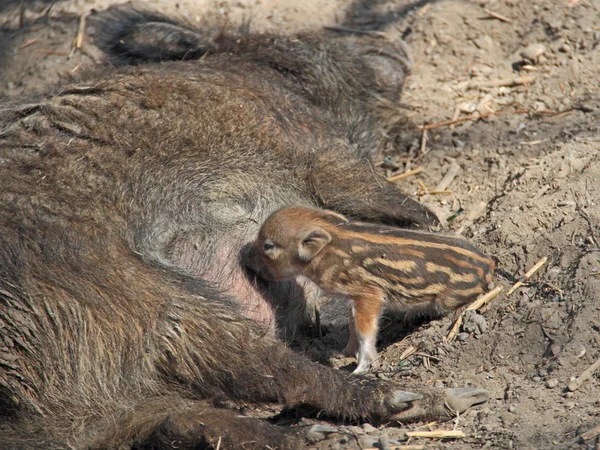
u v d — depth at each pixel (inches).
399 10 1225.4
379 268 681.0
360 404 623.8
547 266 711.7
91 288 625.6
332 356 735.7
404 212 821.2
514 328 660.1
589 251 684.7
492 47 1122.7
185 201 732.7
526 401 590.2
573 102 1007.6
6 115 746.2
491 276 716.7
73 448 592.7
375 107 992.9
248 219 762.2
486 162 940.0
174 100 775.1
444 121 1031.6
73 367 618.5
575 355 610.2
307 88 927.7
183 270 685.3
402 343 709.3
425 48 1139.9
